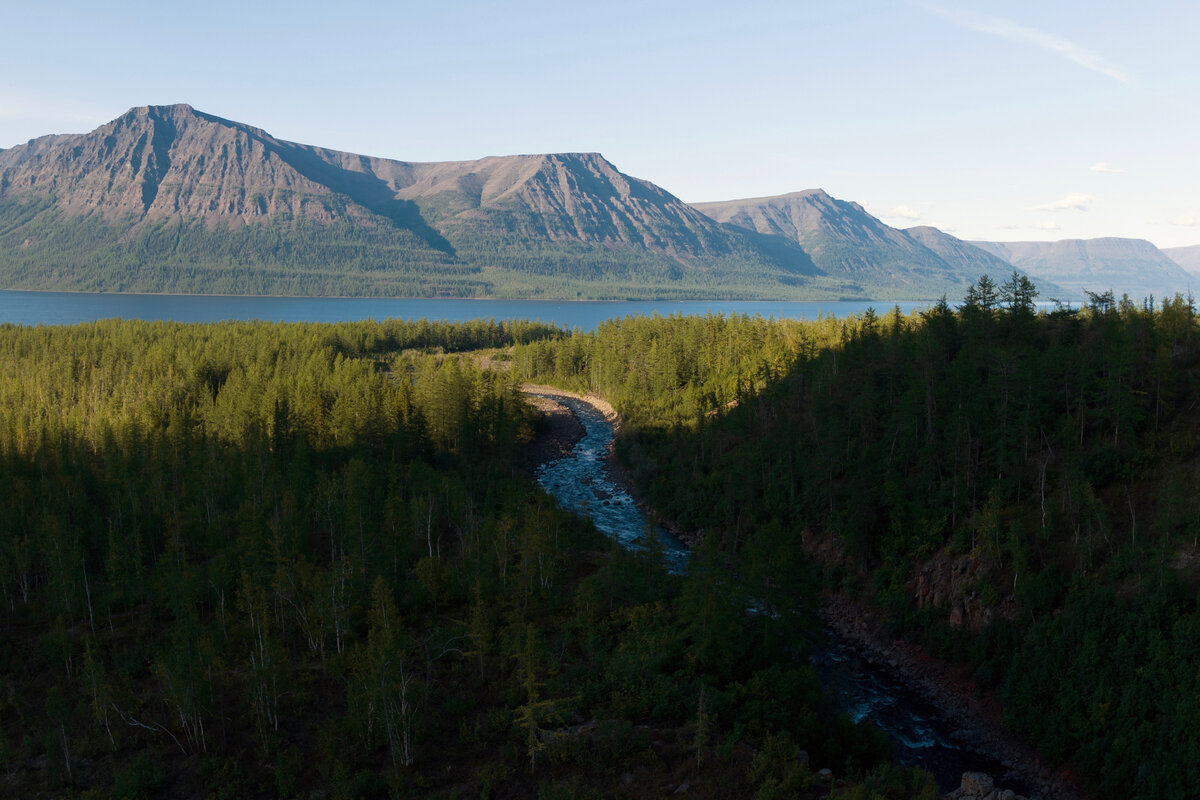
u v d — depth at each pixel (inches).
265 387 6156.5
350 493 3521.2
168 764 2003.0
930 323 4259.4
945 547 3176.7
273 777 1955.0
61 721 2105.1
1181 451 2896.2
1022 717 2425.0
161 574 2942.9
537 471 5556.1
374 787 1903.3
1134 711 2199.8
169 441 4471.0
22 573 2972.4
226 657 2500.0
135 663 2444.6
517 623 2493.8
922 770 2151.8
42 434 4643.2
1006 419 3282.5
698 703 2178.9
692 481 4670.3
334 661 2369.6
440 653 2491.4
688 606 2513.5
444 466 5064.0
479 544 3243.1
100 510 3654.0
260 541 2906.0
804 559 2878.9
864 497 3521.2
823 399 4402.1
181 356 7564.0
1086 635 2423.7
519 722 2054.6
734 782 1888.5
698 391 6328.7
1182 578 2427.4
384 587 2485.2
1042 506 2930.6
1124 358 3105.3
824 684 2741.1
